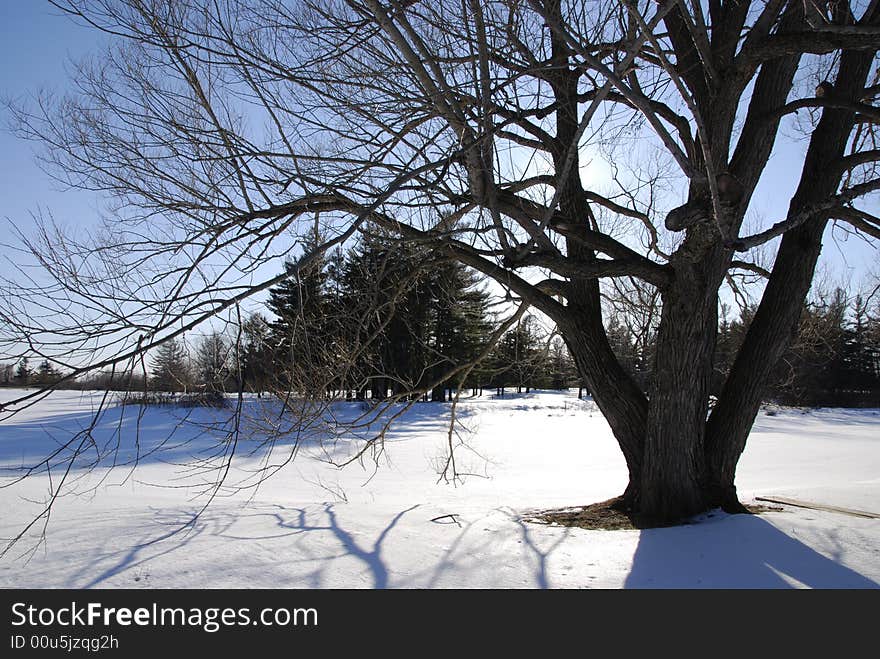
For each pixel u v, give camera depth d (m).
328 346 6.49
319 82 6.22
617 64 5.16
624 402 7.70
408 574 4.95
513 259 5.51
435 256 7.08
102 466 15.48
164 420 23.55
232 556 5.40
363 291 6.96
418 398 7.49
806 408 39.91
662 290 6.93
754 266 8.49
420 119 5.86
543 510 8.12
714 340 6.96
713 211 5.36
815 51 5.59
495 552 5.55
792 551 5.10
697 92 6.82
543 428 26.62
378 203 4.21
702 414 6.97
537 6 4.08
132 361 3.83
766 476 14.02
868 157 6.66
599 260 6.49
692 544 5.47
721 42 6.57
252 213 5.64
